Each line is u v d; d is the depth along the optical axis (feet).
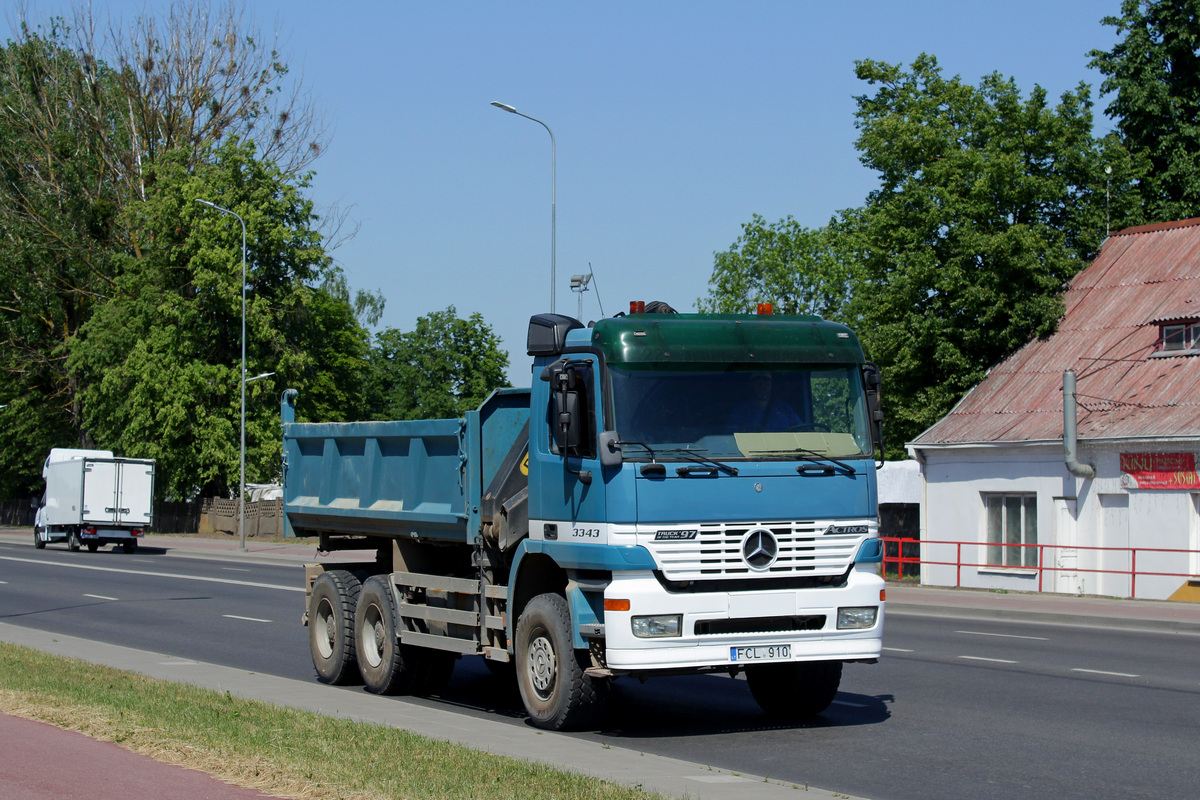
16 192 231.91
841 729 36.58
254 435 191.72
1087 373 102.17
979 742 34.40
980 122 119.03
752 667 38.27
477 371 320.29
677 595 32.89
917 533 123.95
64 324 239.91
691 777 27.86
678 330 34.37
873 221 119.44
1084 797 27.68
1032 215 119.44
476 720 36.42
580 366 34.37
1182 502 87.61
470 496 38.93
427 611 41.63
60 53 230.68
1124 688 45.19
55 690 39.01
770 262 205.67
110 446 205.57
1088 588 93.30
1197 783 29.12
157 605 82.07
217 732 31.50
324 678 47.11
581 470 33.83
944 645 60.13
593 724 35.63
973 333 113.50
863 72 128.67
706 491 33.32
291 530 51.96
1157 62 143.43
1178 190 142.31
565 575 37.01
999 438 99.66
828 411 35.55
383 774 26.61
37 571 120.16
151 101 223.92
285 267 199.93
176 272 198.18
